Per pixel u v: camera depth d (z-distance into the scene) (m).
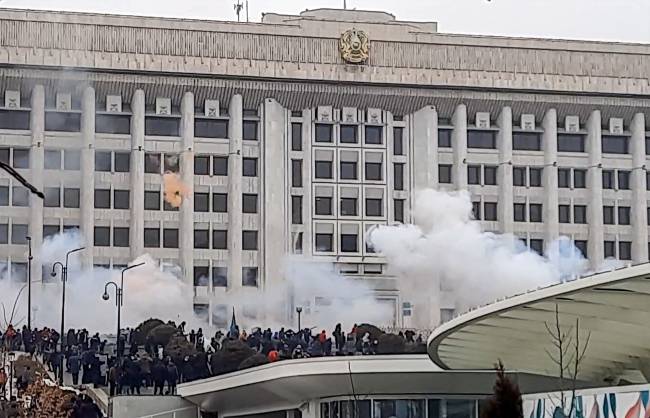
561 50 128.62
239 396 67.19
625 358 49.38
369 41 125.12
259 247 122.88
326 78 123.56
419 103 126.19
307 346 84.38
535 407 45.97
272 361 64.94
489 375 57.94
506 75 126.62
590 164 129.12
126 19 121.56
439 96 125.62
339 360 58.38
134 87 121.50
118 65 120.56
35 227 119.06
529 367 54.75
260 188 123.50
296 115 125.38
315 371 58.75
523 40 128.12
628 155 130.38
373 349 82.38
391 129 126.50
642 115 130.00
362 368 58.06
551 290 38.94
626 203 130.25
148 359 77.38
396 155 126.38
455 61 126.38
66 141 121.12
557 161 128.25
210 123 123.94
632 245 129.88
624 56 129.62
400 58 125.50
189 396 71.50
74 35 120.56
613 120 130.25
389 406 59.91
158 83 121.56
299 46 124.19
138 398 71.56
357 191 125.06
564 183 129.25
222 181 123.69
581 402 41.84
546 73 127.62
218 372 74.62
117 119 122.38
